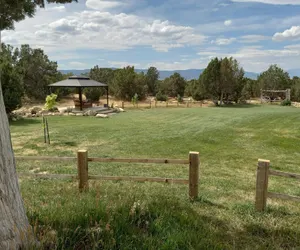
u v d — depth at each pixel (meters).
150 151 9.35
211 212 3.85
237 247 2.86
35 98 32.50
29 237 2.17
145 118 18.44
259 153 9.29
